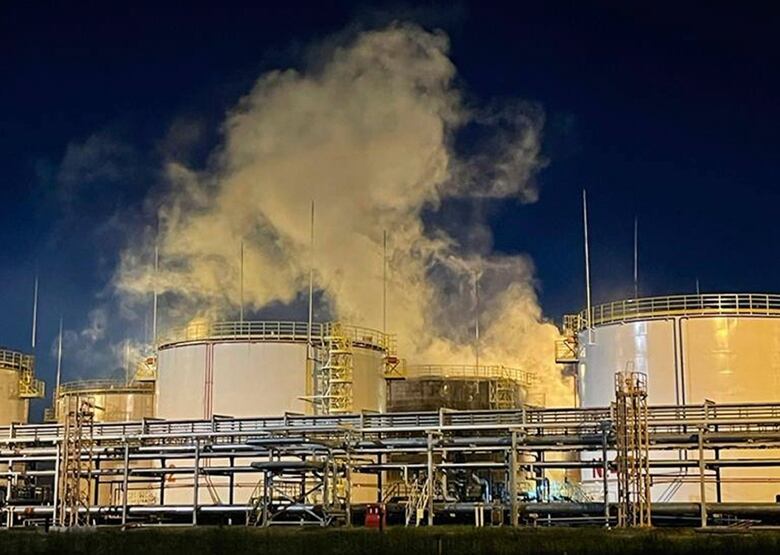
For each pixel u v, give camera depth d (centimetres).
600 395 6681
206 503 6844
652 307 6562
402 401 8144
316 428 5688
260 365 7181
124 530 5184
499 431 5709
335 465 5628
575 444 5406
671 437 5331
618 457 5075
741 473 6059
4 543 4422
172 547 4322
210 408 7162
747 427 5562
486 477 6550
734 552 3941
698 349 6366
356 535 4584
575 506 5366
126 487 5894
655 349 6462
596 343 6750
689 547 4072
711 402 5603
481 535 4519
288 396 7150
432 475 5509
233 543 4388
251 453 5969
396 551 4128
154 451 6053
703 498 5097
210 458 6212
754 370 6309
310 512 5638
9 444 6378
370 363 7594
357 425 5722
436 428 5519
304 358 7231
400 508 5825
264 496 5616
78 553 4181
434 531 4775
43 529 5566
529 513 5559
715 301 6431
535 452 6234
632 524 5072
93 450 6084
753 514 5484
